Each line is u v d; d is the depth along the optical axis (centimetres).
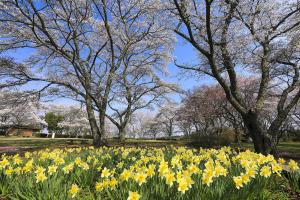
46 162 647
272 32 1286
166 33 2219
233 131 2939
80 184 521
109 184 427
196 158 584
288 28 1357
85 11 1858
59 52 1769
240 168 507
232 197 382
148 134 6750
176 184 419
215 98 3012
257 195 431
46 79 1884
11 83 1848
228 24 1297
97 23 1928
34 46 1848
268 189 491
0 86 1853
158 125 5897
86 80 1905
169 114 4956
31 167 540
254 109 1248
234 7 1248
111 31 2044
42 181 440
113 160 705
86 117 5075
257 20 1348
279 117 1307
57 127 5728
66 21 1873
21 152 1511
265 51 1350
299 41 1348
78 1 1728
